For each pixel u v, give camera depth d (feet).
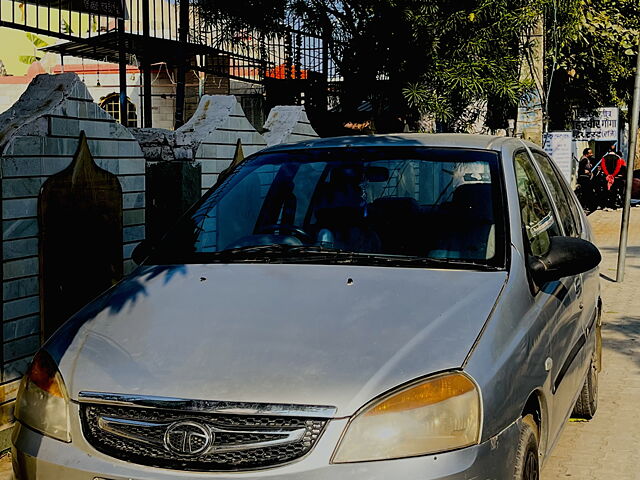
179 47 35.37
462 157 15.78
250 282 13.16
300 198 15.70
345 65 46.01
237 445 10.41
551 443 14.42
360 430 10.37
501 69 44.42
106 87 60.44
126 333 12.07
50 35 26.14
